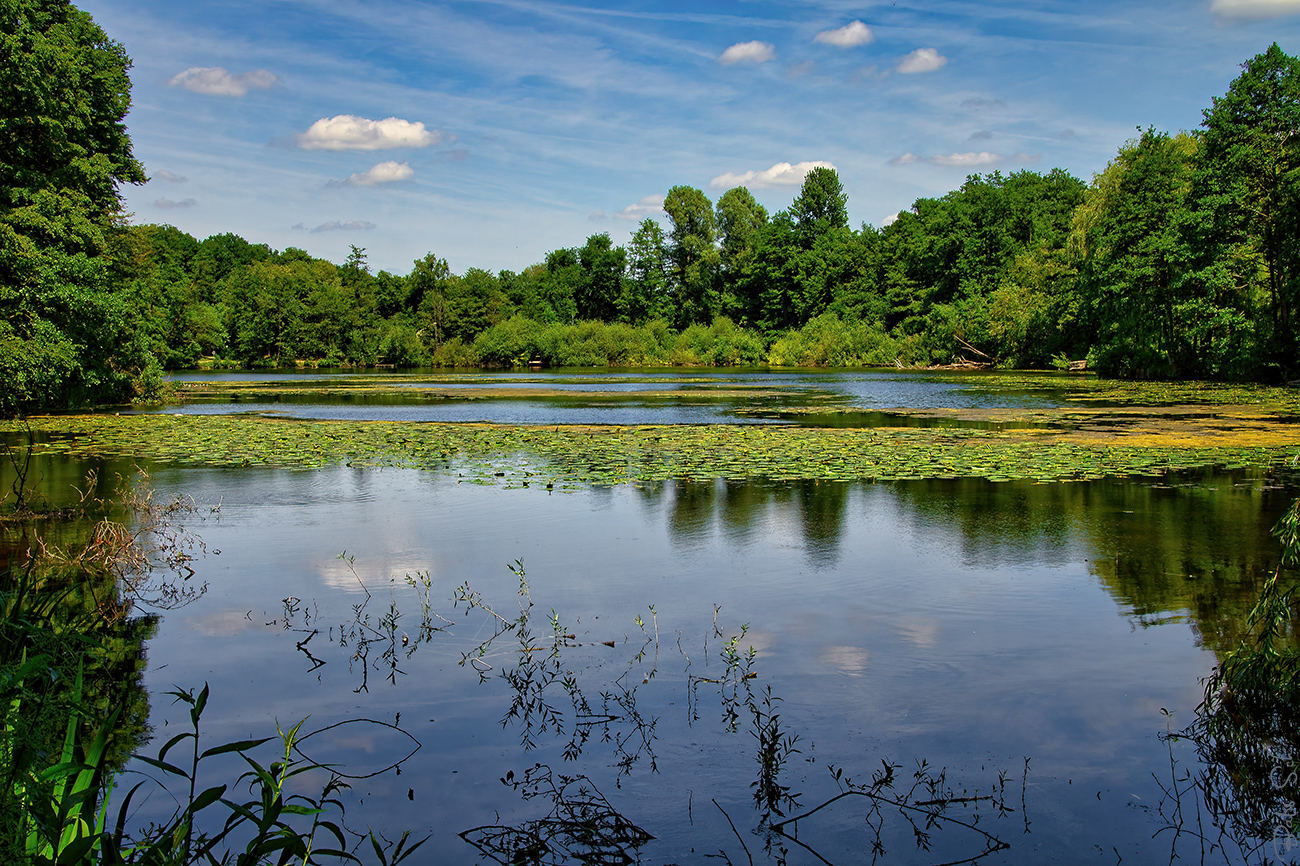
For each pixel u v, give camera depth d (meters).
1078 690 5.11
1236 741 4.47
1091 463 13.83
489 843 3.60
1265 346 34.25
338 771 4.21
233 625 6.40
